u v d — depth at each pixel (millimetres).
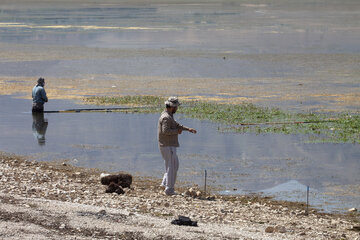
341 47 178500
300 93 99500
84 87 106000
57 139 64062
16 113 80375
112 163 53688
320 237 31312
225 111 81438
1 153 57125
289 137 65375
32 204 31641
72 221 28453
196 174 49781
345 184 46844
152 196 41250
